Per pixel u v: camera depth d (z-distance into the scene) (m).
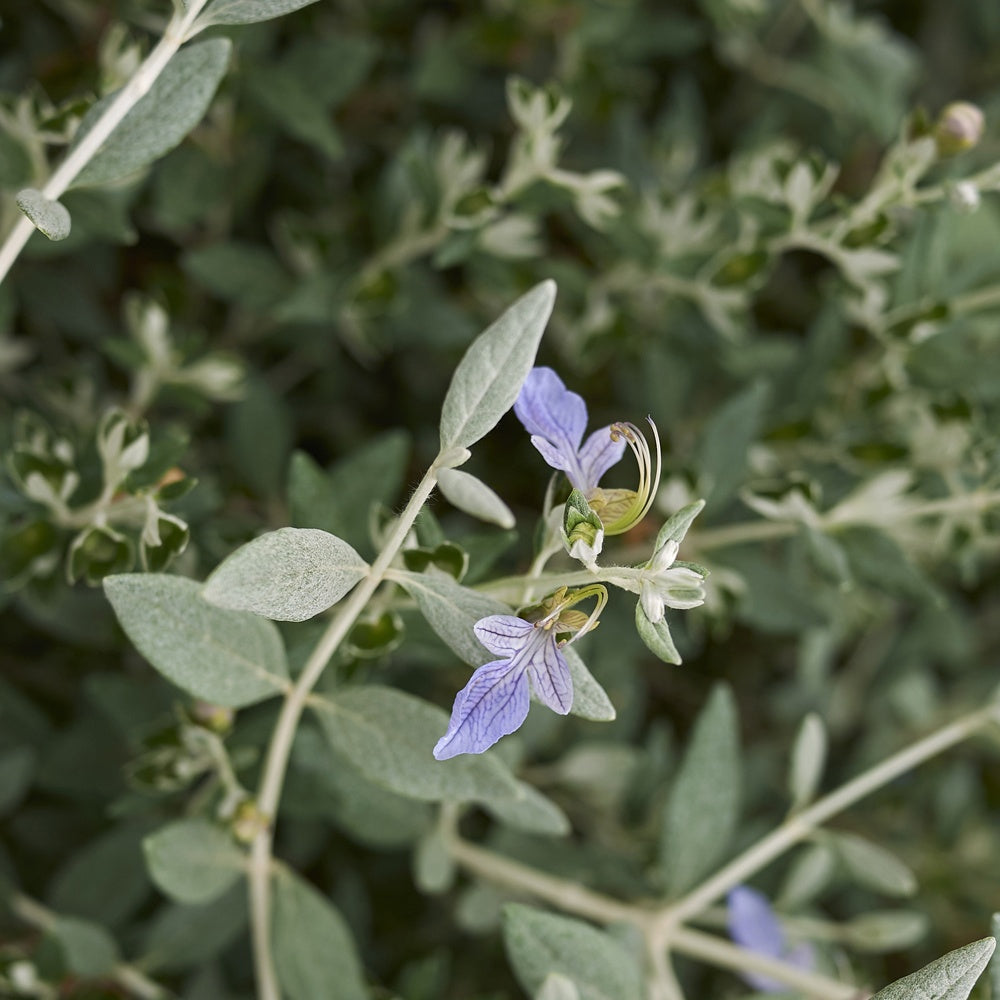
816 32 0.53
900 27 0.57
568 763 0.45
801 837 0.42
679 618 0.45
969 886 0.50
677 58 0.53
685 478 0.42
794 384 0.46
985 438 0.43
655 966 0.41
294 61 0.44
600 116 0.48
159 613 0.35
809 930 0.44
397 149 0.48
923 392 0.45
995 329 0.47
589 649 0.44
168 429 0.41
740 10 0.47
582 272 0.45
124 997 0.41
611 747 0.45
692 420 0.49
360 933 0.45
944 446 0.44
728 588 0.43
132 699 0.43
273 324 0.47
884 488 0.42
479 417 0.34
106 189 0.41
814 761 0.42
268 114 0.45
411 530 0.37
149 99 0.36
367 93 0.48
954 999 0.35
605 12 0.47
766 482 0.42
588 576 0.34
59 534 0.39
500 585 0.35
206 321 0.49
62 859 0.45
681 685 0.52
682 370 0.47
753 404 0.43
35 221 0.34
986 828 0.51
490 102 0.49
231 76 0.43
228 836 0.38
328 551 0.34
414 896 0.47
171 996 0.42
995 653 0.56
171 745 0.39
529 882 0.42
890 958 0.49
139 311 0.43
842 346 0.45
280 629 0.38
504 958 0.47
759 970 0.41
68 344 0.47
